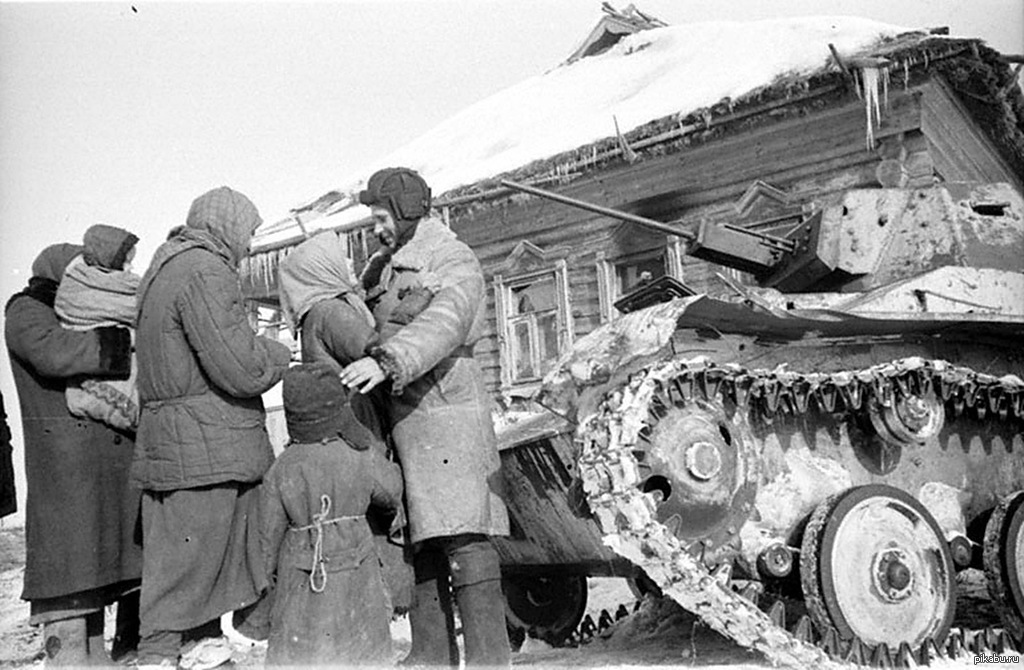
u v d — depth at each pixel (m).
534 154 12.85
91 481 4.72
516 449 5.29
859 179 10.80
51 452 4.70
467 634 4.38
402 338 4.09
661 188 12.38
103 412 4.71
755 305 4.73
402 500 4.43
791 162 11.30
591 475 4.50
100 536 4.73
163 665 4.14
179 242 4.36
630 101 13.33
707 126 11.49
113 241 4.76
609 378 4.62
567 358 4.71
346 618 4.06
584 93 14.85
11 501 5.66
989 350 6.33
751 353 5.34
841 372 5.46
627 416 4.49
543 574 6.09
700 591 4.49
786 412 5.34
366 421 4.55
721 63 13.05
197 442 4.15
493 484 4.49
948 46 9.87
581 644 6.47
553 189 13.07
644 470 4.60
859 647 4.86
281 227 14.23
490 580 4.43
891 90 10.45
